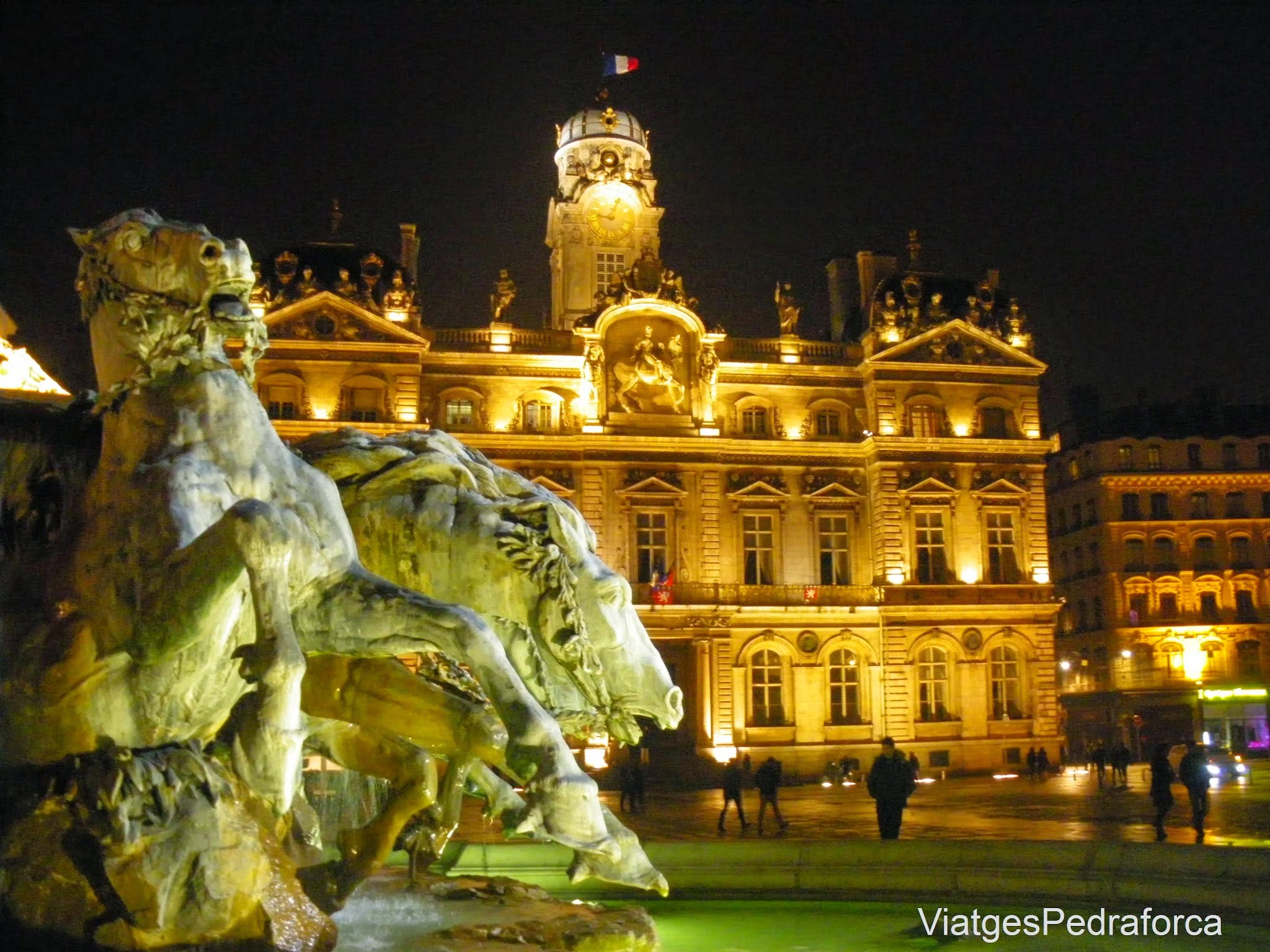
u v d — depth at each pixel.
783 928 11.99
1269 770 60.53
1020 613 62.59
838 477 63.25
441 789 10.56
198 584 7.26
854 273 71.69
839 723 60.56
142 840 6.93
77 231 8.29
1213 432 90.31
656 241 68.56
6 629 7.79
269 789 6.83
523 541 10.06
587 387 60.69
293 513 8.12
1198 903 12.09
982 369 64.25
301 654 6.96
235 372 8.40
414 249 65.69
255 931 7.09
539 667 10.19
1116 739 85.75
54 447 8.91
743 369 63.06
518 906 9.99
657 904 13.49
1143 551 88.50
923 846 13.62
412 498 10.26
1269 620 87.19
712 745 58.56
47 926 6.91
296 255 60.75
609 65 71.06
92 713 7.54
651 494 60.44
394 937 8.80
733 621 60.09
